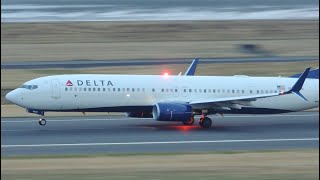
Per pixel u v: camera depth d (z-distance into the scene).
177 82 194.62
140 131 180.75
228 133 179.12
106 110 190.12
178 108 184.75
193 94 194.00
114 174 114.38
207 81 196.62
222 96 196.38
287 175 114.50
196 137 170.88
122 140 163.75
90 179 109.62
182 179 109.44
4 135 170.25
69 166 123.00
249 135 175.50
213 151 146.12
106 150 147.25
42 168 120.69
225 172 117.12
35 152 143.25
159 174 114.75
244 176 112.88
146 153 142.25
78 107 187.38
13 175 113.19
